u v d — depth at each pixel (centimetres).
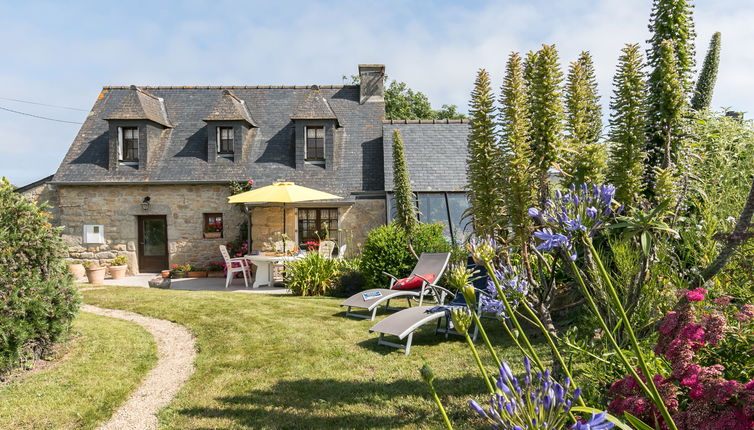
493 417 125
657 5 392
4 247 550
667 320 208
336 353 589
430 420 386
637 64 369
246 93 1881
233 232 1611
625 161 367
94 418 435
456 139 1675
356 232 1543
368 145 1706
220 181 1582
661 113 378
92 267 1423
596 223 159
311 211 1568
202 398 465
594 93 464
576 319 571
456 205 1471
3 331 530
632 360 258
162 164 1639
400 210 1189
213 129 1644
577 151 372
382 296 800
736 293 306
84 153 1666
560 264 564
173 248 1606
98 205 1605
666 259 362
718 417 165
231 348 630
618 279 355
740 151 534
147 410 451
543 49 374
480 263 176
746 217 243
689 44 388
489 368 493
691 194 420
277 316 807
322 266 1116
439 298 824
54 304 601
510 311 173
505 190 381
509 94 390
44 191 1627
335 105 1850
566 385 125
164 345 674
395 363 544
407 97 2750
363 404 429
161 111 1783
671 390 183
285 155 1669
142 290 1144
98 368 567
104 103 1827
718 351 225
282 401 446
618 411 191
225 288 1334
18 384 515
